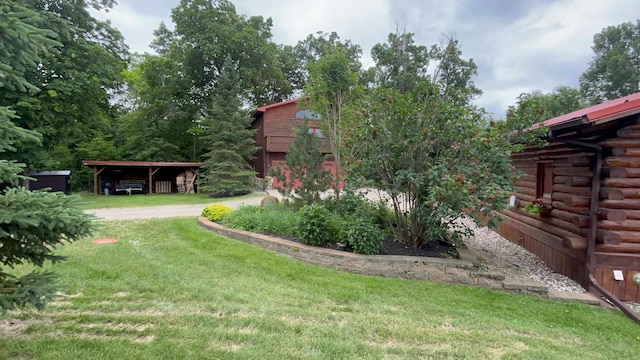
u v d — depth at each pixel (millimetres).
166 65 21797
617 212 4449
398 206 5609
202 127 22891
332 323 3182
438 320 3395
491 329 3252
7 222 1895
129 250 5547
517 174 4793
